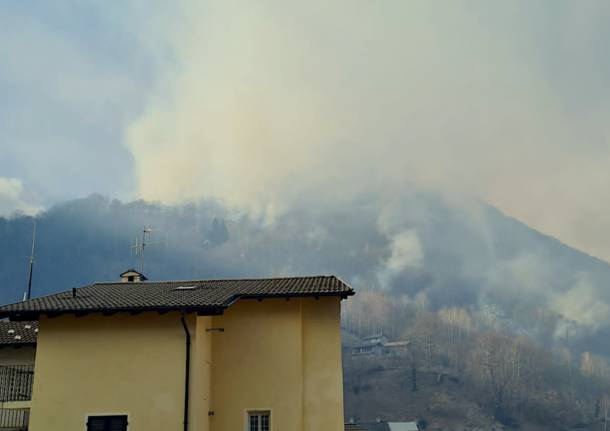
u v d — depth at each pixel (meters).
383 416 158.25
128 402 19.59
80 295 22.27
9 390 23.16
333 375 22.53
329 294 22.44
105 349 19.97
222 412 22.11
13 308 19.75
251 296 22.33
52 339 20.06
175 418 19.44
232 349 22.55
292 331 22.59
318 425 22.20
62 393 19.70
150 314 20.16
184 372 19.70
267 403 22.12
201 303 19.73
